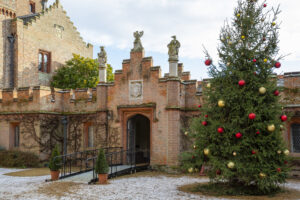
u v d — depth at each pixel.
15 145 20.89
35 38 27.05
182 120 16.91
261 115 10.23
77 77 28.19
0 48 24.86
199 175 15.35
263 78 10.70
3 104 20.94
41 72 27.53
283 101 14.95
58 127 20.53
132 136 18.34
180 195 10.50
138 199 9.96
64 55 30.05
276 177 9.86
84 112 19.72
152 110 17.20
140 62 17.70
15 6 26.45
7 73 25.12
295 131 15.03
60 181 13.50
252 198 9.91
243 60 10.79
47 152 19.78
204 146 10.77
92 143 19.67
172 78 16.50
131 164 16.56
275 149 10.04
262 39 10.80
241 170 9.96
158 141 16.88
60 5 29.86
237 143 10.20
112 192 11.12
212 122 10.56
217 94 10.77
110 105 18.39
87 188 11.93
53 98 20.23
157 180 13.95
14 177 15.10
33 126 19.67
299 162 14.54
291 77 14.91
